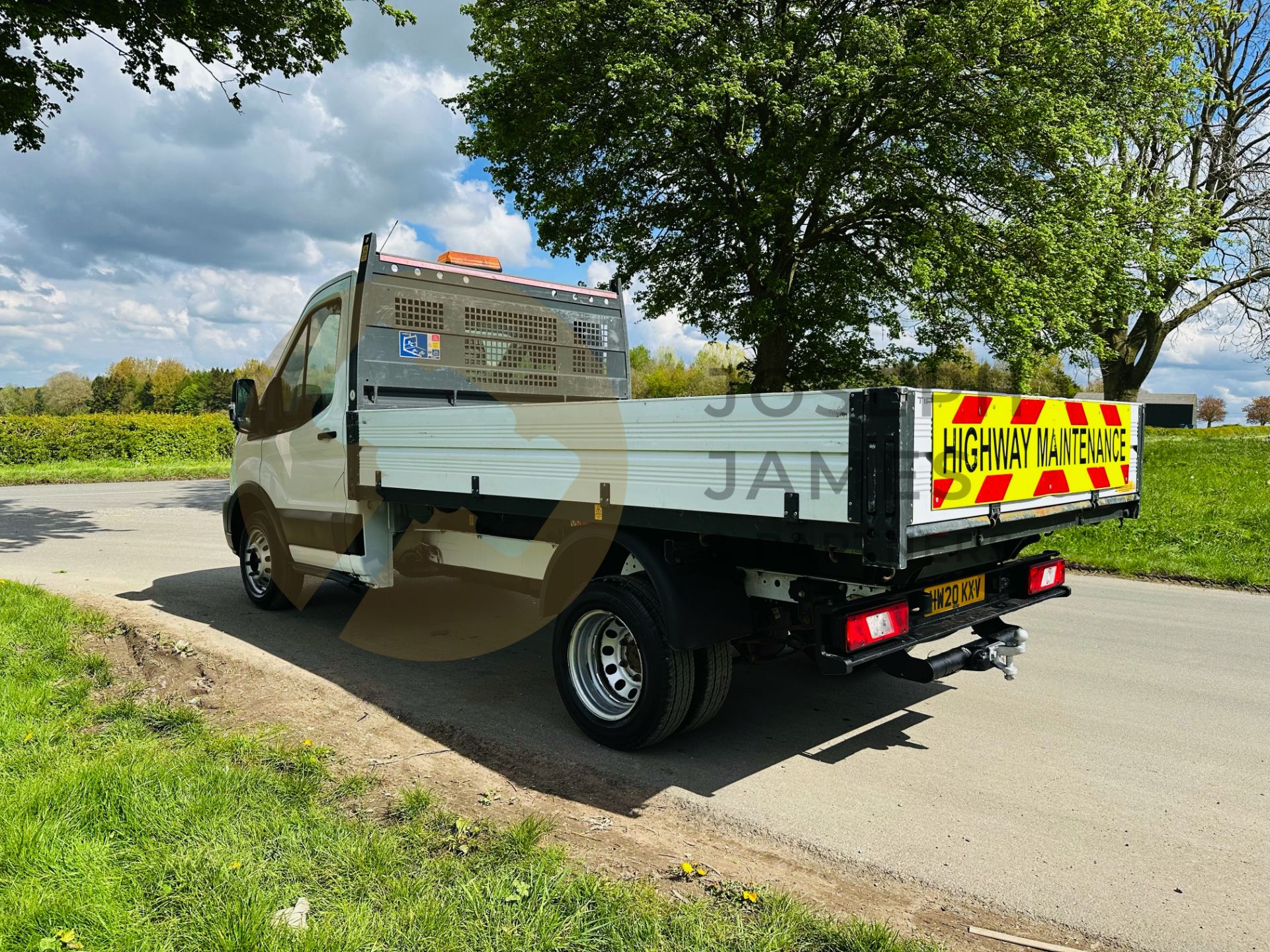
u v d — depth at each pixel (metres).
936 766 3.79
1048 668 5.30
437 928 2.32
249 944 2.20
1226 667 5.28
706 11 14.40
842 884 2.77
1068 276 14.70
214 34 11.83
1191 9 16.48
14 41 11.02
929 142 14.54
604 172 16.31
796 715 4.49
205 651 5.30
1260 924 2.55
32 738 3.64
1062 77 14.16
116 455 27.64
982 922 2.56
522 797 3.39
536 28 14.28
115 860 2.62
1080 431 4.00
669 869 2.82
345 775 3.53
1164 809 3.34
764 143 14.79
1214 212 21.12
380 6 12.51
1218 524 10.04
